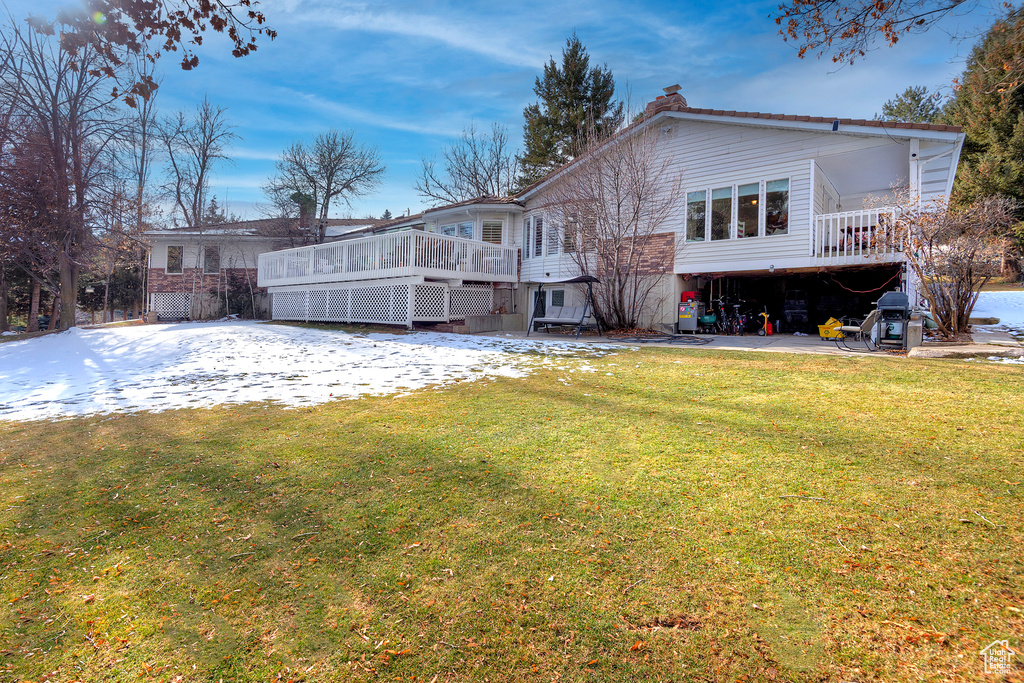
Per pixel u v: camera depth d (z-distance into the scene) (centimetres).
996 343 837
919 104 3167
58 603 244
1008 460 345
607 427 472
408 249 1514
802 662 183
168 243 2706
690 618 209
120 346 1383
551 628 208
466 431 479
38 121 1869
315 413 586
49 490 387
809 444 398
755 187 1309
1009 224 873
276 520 319
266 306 2742
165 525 320
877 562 239
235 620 225
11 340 1759
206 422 569
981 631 192
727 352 913
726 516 291
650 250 1489
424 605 227
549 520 299
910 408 480
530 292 1877
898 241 984
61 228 1858
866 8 600
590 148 1395
